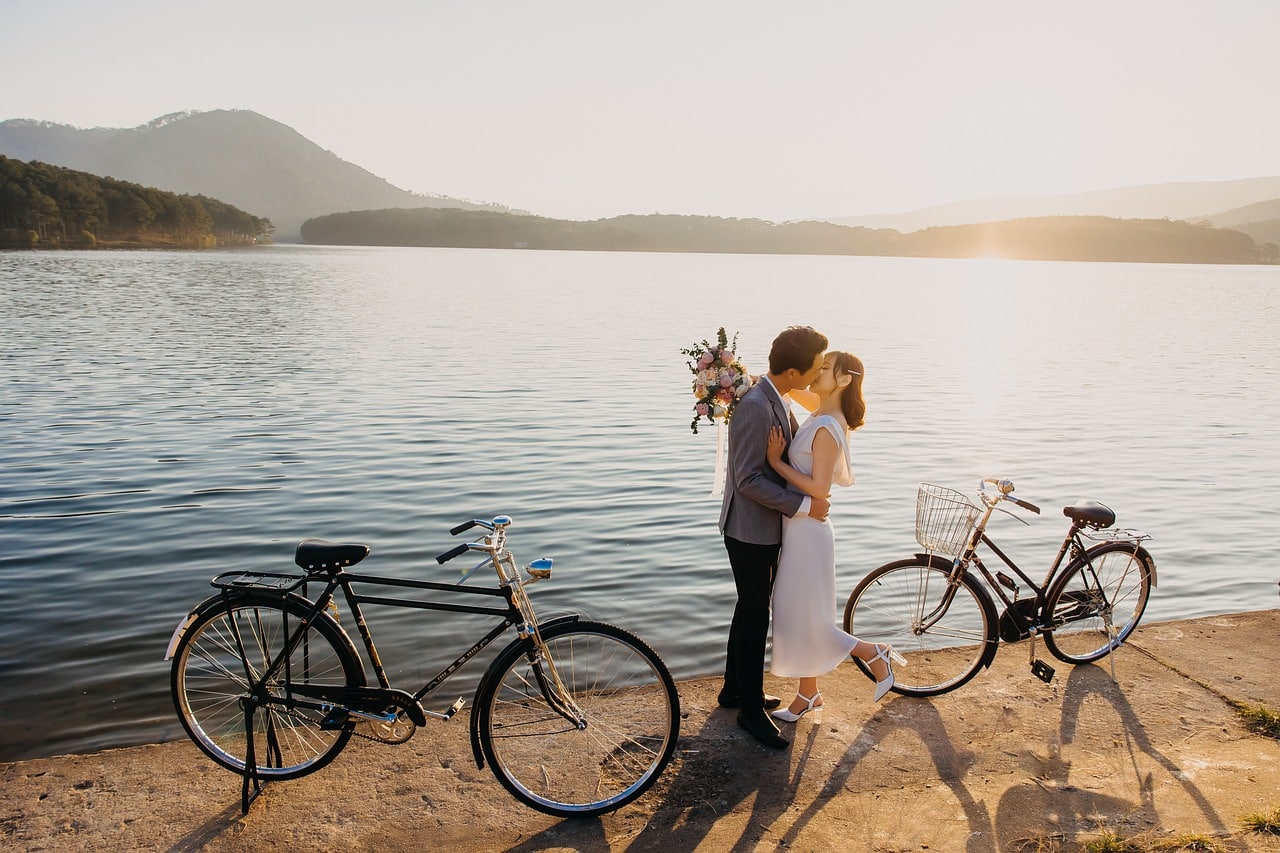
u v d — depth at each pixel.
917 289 79.06
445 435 13.30
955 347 29.67
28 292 46.75
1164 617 7.19
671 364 22.14
